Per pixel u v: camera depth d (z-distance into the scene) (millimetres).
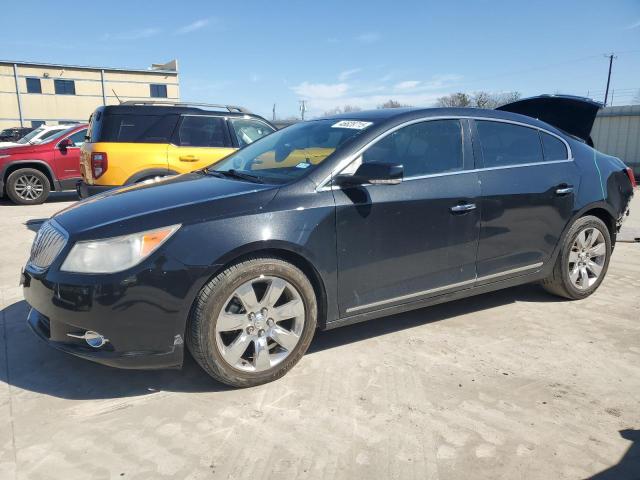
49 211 9828
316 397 3043
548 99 5164
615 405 2992
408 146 3658
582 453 2561
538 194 4129
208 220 2957
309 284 3240
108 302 2770
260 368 3127
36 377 3275
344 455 2533
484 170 3908
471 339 3857
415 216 3547
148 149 7098
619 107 18078
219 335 2992
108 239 2840
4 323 4102
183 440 2645
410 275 3615
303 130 4129
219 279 2941
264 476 2387
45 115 52656
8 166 10414
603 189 4570
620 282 5277
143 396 3059
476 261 3906
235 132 7691
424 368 3398
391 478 2381
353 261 3365
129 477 2375
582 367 3439
